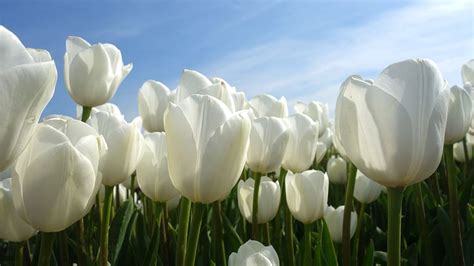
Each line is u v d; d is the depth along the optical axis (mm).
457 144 1086
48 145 340
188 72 502
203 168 381
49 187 339
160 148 555
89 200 359
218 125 381
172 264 636
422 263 641
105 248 481
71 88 638
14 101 276
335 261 537
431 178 941
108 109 829
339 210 720
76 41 661
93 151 356
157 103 742
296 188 605
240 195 664
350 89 363
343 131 370
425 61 354
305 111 1012
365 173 371
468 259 597
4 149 288
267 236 663
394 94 354
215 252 580
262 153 610
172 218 802
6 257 739
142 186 555
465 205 738
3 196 421
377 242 752
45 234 365
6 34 284
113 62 659
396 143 353
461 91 612
